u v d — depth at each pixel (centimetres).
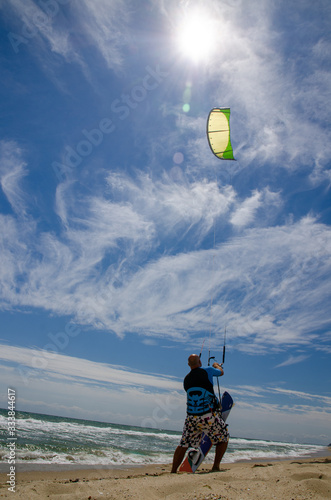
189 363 427
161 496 276
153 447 1382
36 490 282
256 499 259
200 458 391
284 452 1908
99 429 1950
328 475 377
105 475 654
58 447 977
